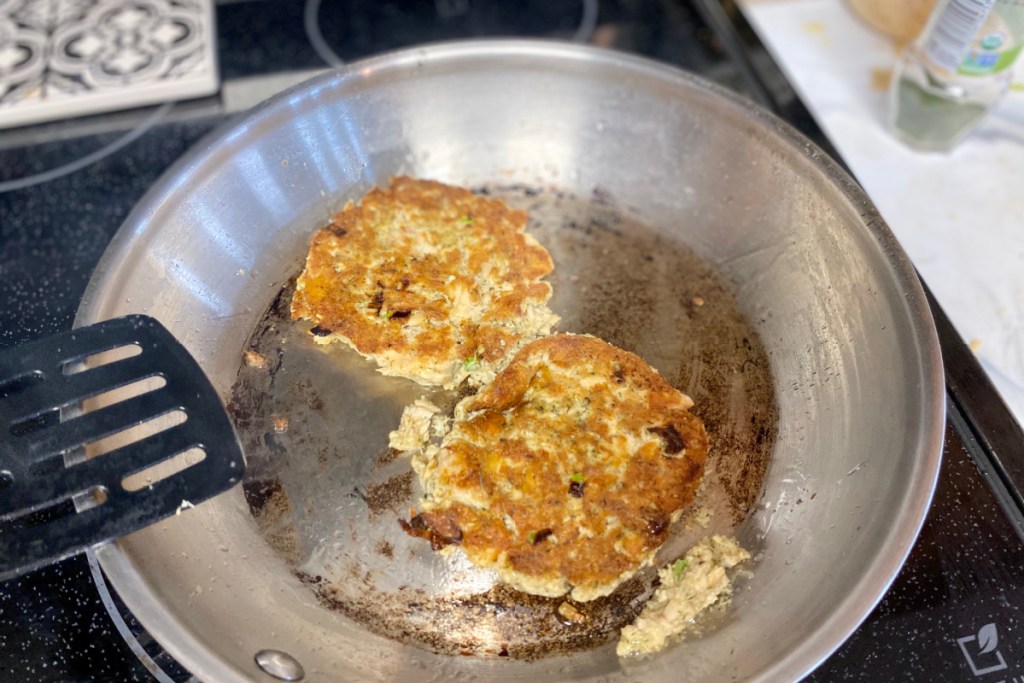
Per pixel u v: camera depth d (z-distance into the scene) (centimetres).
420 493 25
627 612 23
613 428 26
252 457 26
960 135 34
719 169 31
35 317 28
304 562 24
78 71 37
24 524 21
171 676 21
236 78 38
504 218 31
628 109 32
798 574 22
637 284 30
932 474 21
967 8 29
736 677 20
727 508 25
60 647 22
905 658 21
